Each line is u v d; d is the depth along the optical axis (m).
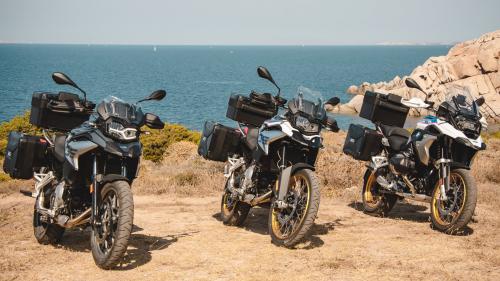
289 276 6.14
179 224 8.70
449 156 8.50
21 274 6.17
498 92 61.62
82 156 6.77
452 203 8.45
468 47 66.56
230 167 8.68
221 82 126.44
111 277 6.09
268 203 7.92
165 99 82.50
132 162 6.89
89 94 86.31
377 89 92.81
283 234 7.41
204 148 8.91
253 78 143.12
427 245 7.50
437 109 8.79
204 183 12.09
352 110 68.62
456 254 7.08
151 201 10.73
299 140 7.38
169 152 19.12
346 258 6.83
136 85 112.25
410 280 6.07
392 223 8.92
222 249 7.21
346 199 11.04
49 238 7.39
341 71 195.50
